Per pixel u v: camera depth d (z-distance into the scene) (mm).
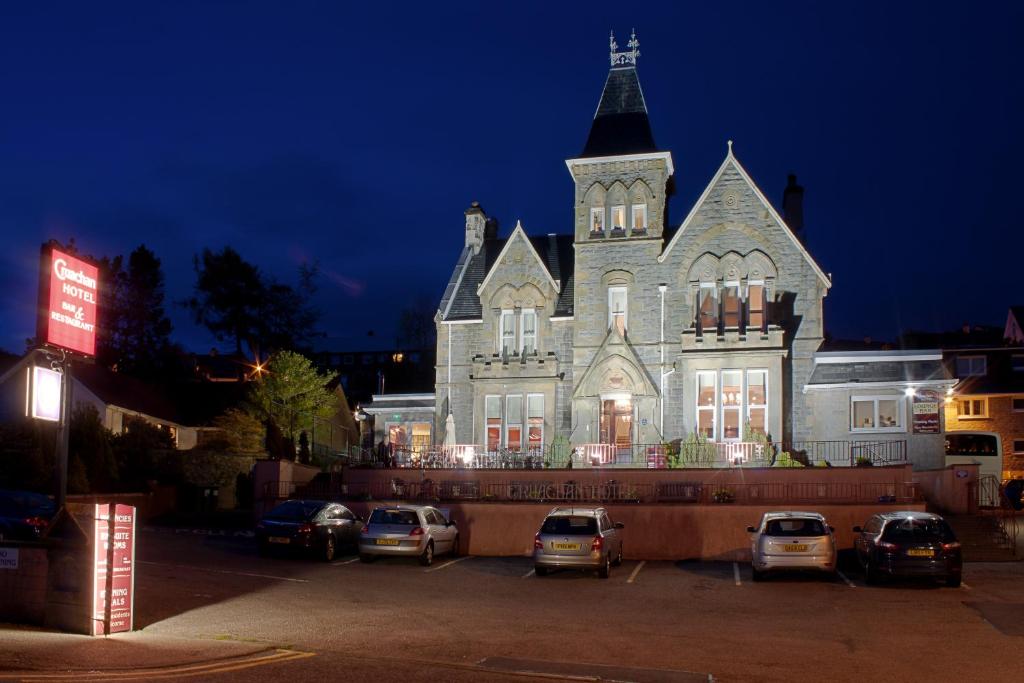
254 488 36656
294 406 50531
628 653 15023
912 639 16484
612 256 41000
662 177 41250
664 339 39812
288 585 22641
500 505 32719
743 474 33812
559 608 20172
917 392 37125
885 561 23250
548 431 41031
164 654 13766
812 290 39000
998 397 53469
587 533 25531
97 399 52188
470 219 46312
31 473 37031
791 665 14180
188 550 29297
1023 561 28188
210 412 59688
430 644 15445
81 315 16922
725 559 30734
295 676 12469
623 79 43281
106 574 15633
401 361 83188
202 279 72438
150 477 45812
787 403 38469
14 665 12555
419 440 44188
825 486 32594
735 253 39438
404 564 28250
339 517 29734
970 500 32656
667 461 36094
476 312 43656
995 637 16688
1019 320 67500
